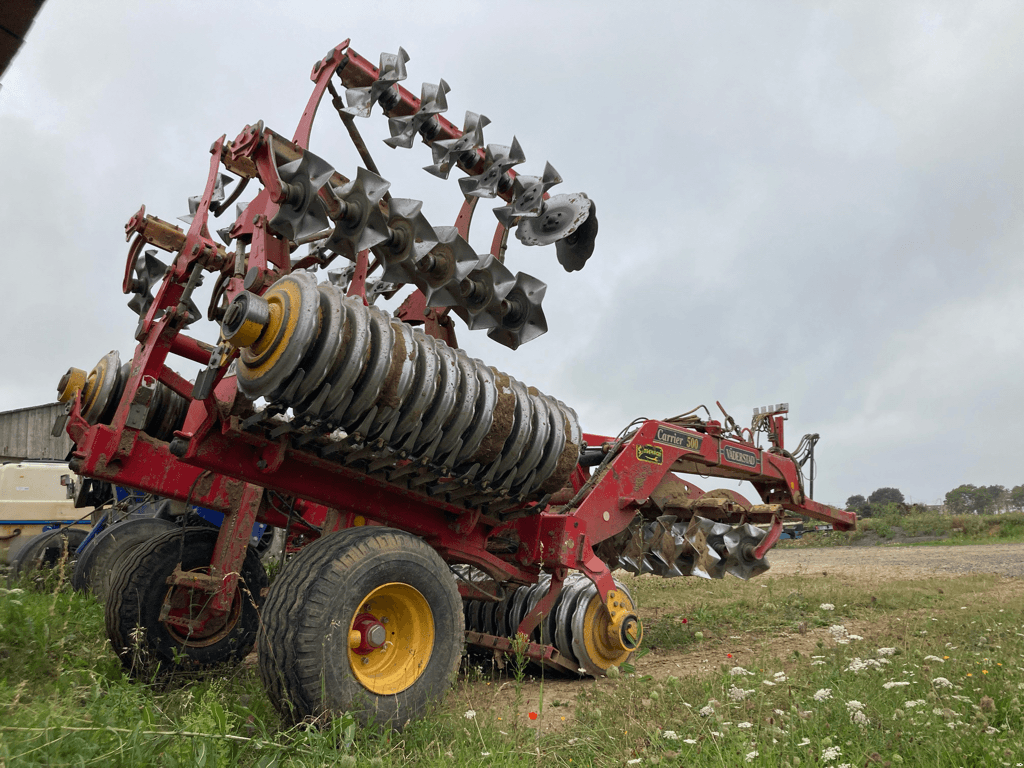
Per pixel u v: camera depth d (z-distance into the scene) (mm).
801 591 9281
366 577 3291
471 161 5262
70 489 10367
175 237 4715
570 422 4543
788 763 2418
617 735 3115
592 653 4957
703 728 2881
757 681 3805
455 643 3658
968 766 2471
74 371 4777
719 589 9953
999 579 11336
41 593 6777
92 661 4152
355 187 3670
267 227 3885
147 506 8539
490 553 4914
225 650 4645
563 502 6051
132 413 4305
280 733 2818
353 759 2516
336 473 4012
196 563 4660
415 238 3957
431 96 4844
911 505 33594
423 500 4273
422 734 3158
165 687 4324
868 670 3744
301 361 3197
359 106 4598
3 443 23109
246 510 4637
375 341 3379
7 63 2688
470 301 4387
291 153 4020
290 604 3131
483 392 3951
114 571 4598
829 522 7652
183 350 4832
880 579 11562
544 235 5426
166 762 2324
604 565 5074
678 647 5996
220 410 3725
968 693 3379
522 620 5207
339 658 3125
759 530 6090
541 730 3369
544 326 4609
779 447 7434
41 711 2508
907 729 2764
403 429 3588
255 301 3146
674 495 6148
